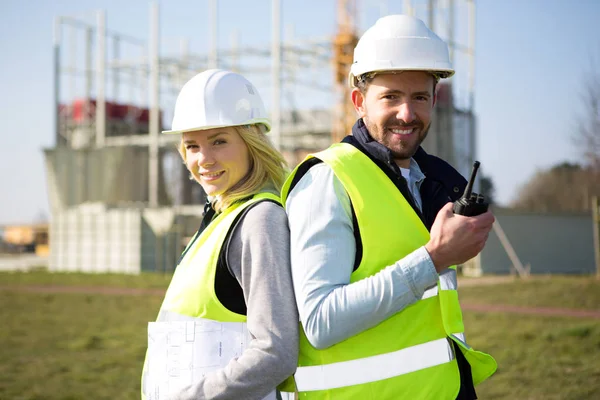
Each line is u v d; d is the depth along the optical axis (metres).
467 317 12.24
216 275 2.12
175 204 31.02
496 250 24.11
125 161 32.22
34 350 9.60
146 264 28.45
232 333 2.12
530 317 12.14
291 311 1.99
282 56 28.36
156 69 30.08
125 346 9.94
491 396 6.52
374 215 2.02
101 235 29.56
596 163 24.06
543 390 6.69
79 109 34.09
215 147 2.29
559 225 25.20
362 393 1.99
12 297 17.36
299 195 2.04
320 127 30.67
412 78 2.11
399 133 2.14
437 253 1.89
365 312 1.85
